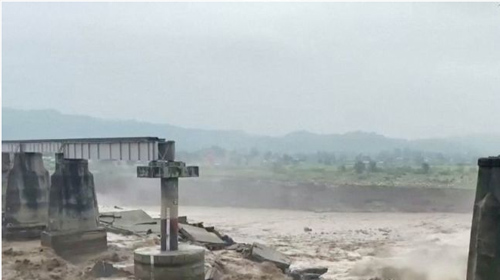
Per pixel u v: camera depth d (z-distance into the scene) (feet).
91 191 201.36
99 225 211.61
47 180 235.40
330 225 381.81
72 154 195.62
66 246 193.77
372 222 398.01
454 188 505.66
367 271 203.92
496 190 94.94
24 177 229.04
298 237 319.68
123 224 245.04
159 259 140.97
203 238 219.00
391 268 205.57
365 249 267.39
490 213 94.73
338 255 247.29
